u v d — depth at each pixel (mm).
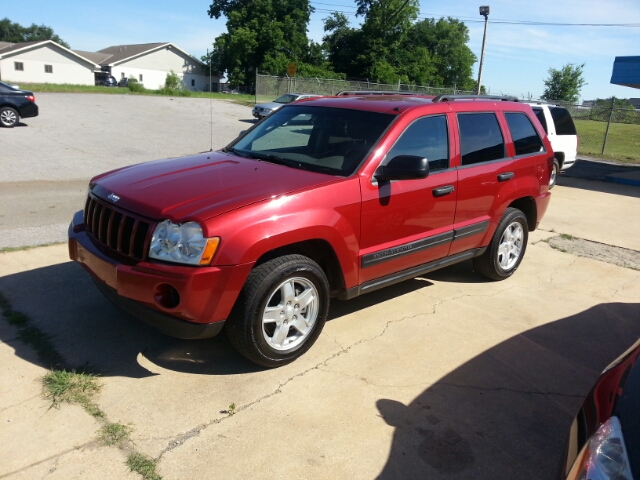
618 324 5004
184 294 3258
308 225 3656
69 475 2734
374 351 4188
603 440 2035
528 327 4820
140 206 3537
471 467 3008
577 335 4727
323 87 38781
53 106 24875
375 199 4105
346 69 62531
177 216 3357
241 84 62938
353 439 3160
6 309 4355
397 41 61125
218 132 20250
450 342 4426
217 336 4238
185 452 2951
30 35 119500
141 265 3367
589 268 6602
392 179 4133
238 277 3383
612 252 7352
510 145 5562
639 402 2104
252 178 3896
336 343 4273
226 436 3102
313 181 3877
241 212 3422
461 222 5027
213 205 3439
